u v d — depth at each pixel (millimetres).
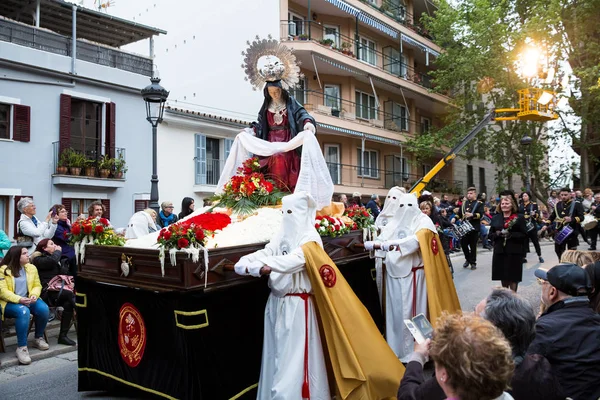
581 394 2889
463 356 1942
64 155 13641
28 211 8227
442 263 5738
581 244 17828
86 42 14453
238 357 4320
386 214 6305
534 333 2783
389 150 25875
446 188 27984
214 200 5887
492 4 23062
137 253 4223
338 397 4098
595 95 21297
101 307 4887
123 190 15086
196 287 3857
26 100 13094
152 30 15938
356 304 4254
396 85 24391
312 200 4379
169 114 15805
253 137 5938
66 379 5598
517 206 6988
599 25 21344
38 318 6641
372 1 25125
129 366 4590
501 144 23938
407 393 2586
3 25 12820
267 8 19484
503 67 21719
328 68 21484
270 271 3871
